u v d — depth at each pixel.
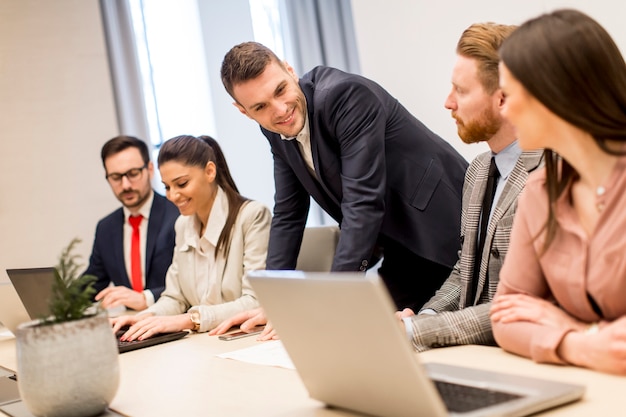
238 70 2.07
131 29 4.50
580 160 1.18
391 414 0.98
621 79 1.10
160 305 2.61
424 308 1.88
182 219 2.76
